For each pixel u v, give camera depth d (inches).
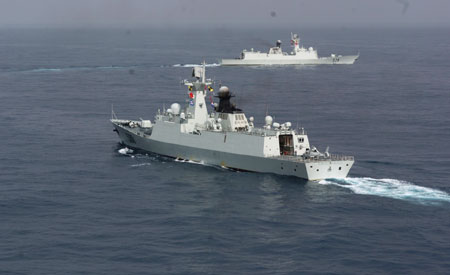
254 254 1782.7
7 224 2012.8
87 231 1956.2
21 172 2728.8
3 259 1723.7
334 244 1861.5
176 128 3048.7
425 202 2305.6
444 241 1893.5
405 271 1674.5
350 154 3193.9
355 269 1685.5
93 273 1644.9
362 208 2223.2
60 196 2352.4
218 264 1710.1
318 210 2196.1
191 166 2893.7
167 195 2381.9
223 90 2999.5
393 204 2276.1
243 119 2987.2
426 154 3193.9
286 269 1681.8
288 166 2630.4
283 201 2304.4
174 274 1646.2
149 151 3233.3
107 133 3772.1
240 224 2038.6
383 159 3065.9
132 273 1649.9
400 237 1926.7
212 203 2276.1
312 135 3740.2
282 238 1910.7
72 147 3319.4
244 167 2790.4
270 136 2726.4
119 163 2942.9
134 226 2007.9
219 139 2861.7
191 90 3105.3
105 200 2305.6
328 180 2608.3
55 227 1991.9
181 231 1962.4
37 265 1689.2
